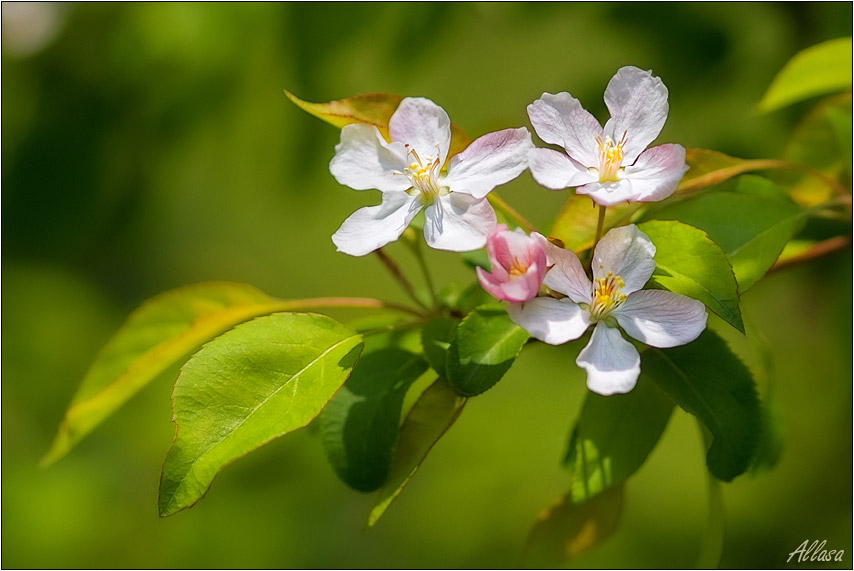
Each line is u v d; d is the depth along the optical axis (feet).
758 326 2.76
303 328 1.75
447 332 1.79
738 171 1.87
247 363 1.73
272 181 2.52
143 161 2.51
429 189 1.76
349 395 1.79
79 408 1.98
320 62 2.26
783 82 2.03
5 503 2.98
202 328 1.96
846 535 2.55
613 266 1.73
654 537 3.07
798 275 2.25
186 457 1.69
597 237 1.75
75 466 3.14
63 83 2.48
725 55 2.20
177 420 1.70
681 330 1.71
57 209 2.54
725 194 1.83
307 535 3.10
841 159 2.00
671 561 2.99
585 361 1.71
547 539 1.93
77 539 2.93
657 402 1.82
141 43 2.41
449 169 1.77
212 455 1.69
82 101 2.47
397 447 1.77
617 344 1.71
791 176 1.99
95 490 3.08
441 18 2.24
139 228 2.64
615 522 1.93
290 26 2.26
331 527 3.19
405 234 1.88
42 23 2.50
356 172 1.79
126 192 2.56
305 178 2.45
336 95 2.33
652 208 1.84
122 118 2.46
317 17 2.25
